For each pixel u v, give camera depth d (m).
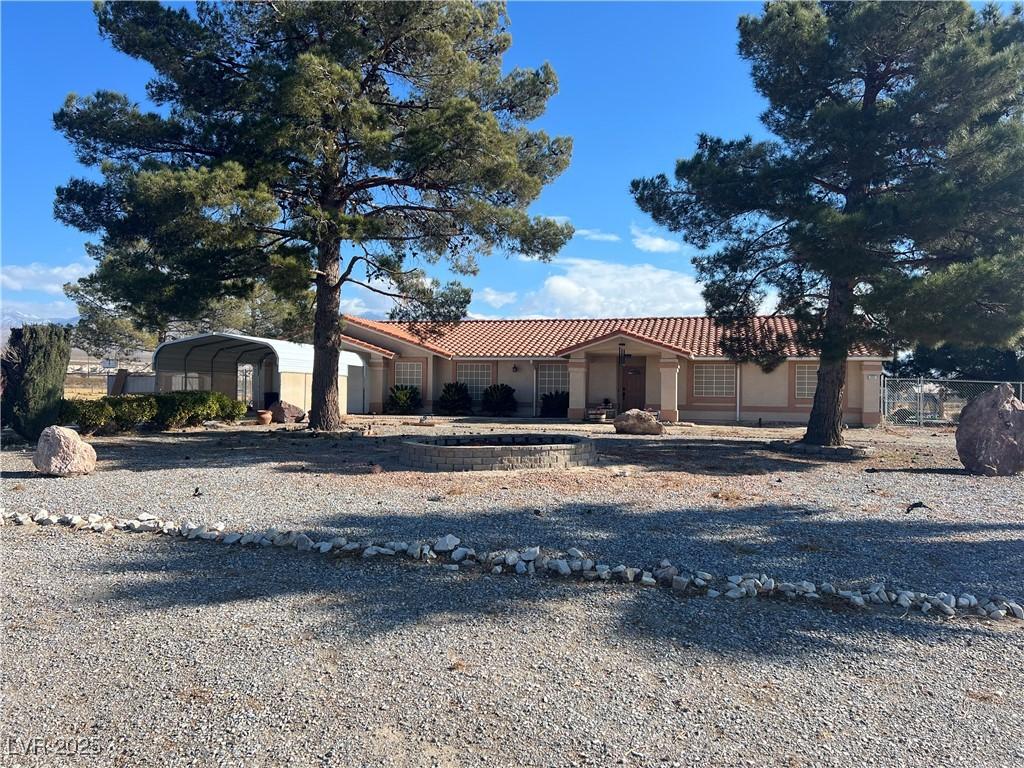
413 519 8.44
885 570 6.59
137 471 12.27
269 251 16.81
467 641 4.86
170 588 5.96
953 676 4.42
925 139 14.52
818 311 15.89
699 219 16.31
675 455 15.33
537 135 18.45
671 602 5.69
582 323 34.09
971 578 6.38
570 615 5.37
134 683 4.22
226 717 3.83
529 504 9.43
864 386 26.31
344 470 12.47
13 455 14.02
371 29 16.64
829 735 3.68
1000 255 13.01
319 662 4.51
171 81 17.44
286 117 15.73
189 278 16.30
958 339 13.38
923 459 15.45
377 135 15.30
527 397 30.59
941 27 14.09
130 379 32.56
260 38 17.23
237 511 8.88
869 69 15.36
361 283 19.38
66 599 5.68
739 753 3.50
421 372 31.00
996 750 3.55
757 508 9.37
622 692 4.13
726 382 28.31
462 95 17.72
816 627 5.20
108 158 17.17
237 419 24.03
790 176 14.63
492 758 3.45
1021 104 14.91
